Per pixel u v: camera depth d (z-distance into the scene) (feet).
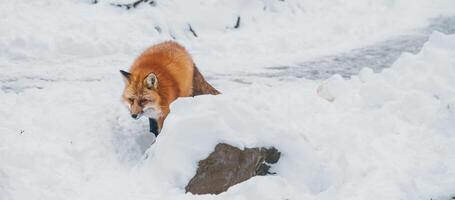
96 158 30.25
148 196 26.45
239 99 31.19
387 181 26.84
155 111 31.68
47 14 59.57
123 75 32.12
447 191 26.07
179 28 63.67
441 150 29.86
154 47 33.65
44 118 33.12
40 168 27.53
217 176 27.45
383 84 36.96
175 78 32.32
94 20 59.47
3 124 31.71
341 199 25.88
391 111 34.78
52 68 49.37
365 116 34.88
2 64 49.39
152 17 63.10
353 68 54.44
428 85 36.19
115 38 57.52
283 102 38.65
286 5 74.90
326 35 67.62
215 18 66.74
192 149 27.66
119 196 26.43
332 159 29.53
